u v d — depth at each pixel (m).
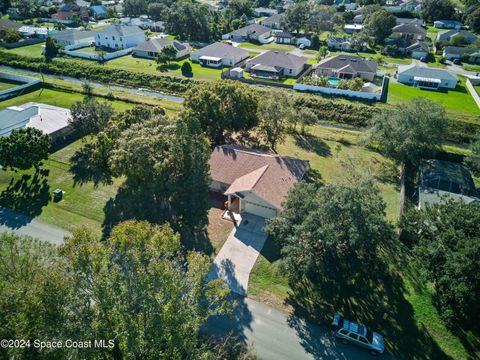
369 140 49.66
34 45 105.62
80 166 47.22
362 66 83.19
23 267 20.62
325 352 25.02
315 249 26.78
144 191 34.12
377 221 26.05
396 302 28.56
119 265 21.17
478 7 126.69
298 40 114.19
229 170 41.72
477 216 26.55
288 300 28.97
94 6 152.88
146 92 77.62
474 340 25.84
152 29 134.12
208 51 94.31
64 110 58.06
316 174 46.00
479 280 23.30
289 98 54.88
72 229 36.00
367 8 135.75
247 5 150.12
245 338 25.81
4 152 41.47
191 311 21.02
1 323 16.45
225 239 35.38
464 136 58.06
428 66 94.50
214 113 45.38
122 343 17.53
